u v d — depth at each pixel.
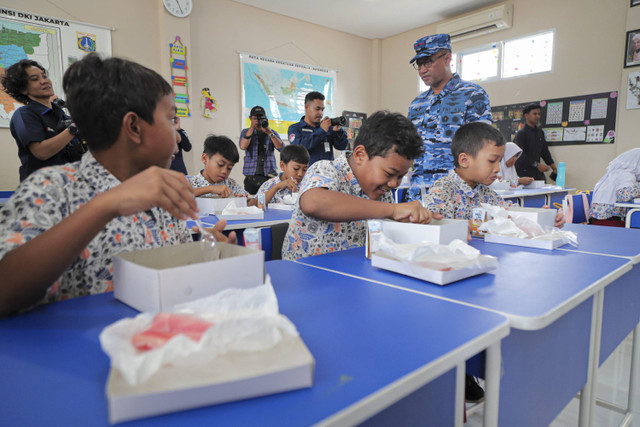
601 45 4.54
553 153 5.01
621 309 1.25
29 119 2.19
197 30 4.77
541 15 4.95
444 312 0.62
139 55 4.36
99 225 0.56
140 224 0.81
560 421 1.44
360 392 0.39
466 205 1.66
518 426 0.77
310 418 0.35
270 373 0.38
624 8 4.36
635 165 3.27
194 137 4.80
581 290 0.74
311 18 5.63
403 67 6.36
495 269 0.90
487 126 1.58
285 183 2.85
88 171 0.73
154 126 0.73
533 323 0.60
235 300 0.48
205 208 2.27
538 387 0.83
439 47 2.04
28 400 0.38
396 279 0.82
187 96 4.64
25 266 0.55
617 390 1.66
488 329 0.55
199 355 0.38
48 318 0.60
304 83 5.77
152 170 0.57
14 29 3.64
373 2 5.15
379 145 1.10
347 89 6.34
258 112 3.61
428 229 0.96
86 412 0.36
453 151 1.67
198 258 0.75
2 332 0.55
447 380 0.58
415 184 2.30
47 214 0.63
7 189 3.67
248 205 2.68
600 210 3.36
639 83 4.29
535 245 1.15
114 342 0.37
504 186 3.81
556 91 4.92
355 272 0.88
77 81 0.70
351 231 1.33
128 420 0.34
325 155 3.51
